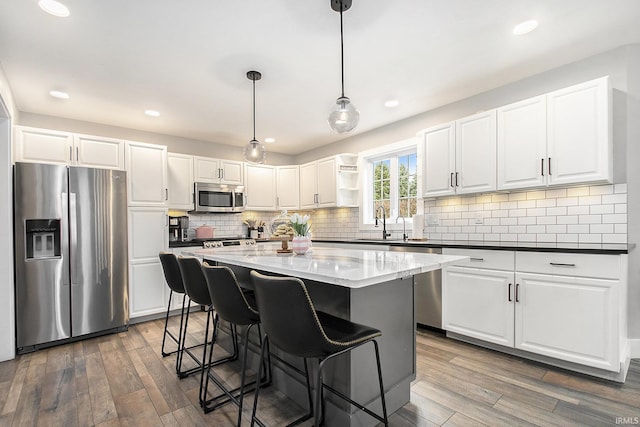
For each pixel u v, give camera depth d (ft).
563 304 7.14
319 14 6.48
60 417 5.82
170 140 14.76
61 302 9.56
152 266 11.94
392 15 6.53
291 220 7.38
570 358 7.04
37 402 6.31
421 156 11.33
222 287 5.31
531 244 8.49
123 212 10.94
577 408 5.85
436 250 9.49
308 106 11.40
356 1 6.07
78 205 9.98
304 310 3.89
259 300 4.38
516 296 7.84
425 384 6.78
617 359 6.50
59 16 6.35
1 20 6.41
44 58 7.91
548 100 8.16
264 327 4.42
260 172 16.72
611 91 7.72
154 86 9.62
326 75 9.11
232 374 7.48
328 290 5.68
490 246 8.30
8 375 7.52
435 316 9.66
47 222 9.53
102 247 10.39
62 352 8.95
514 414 5.72
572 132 7.77
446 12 6.45
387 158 14.17
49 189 9.49
